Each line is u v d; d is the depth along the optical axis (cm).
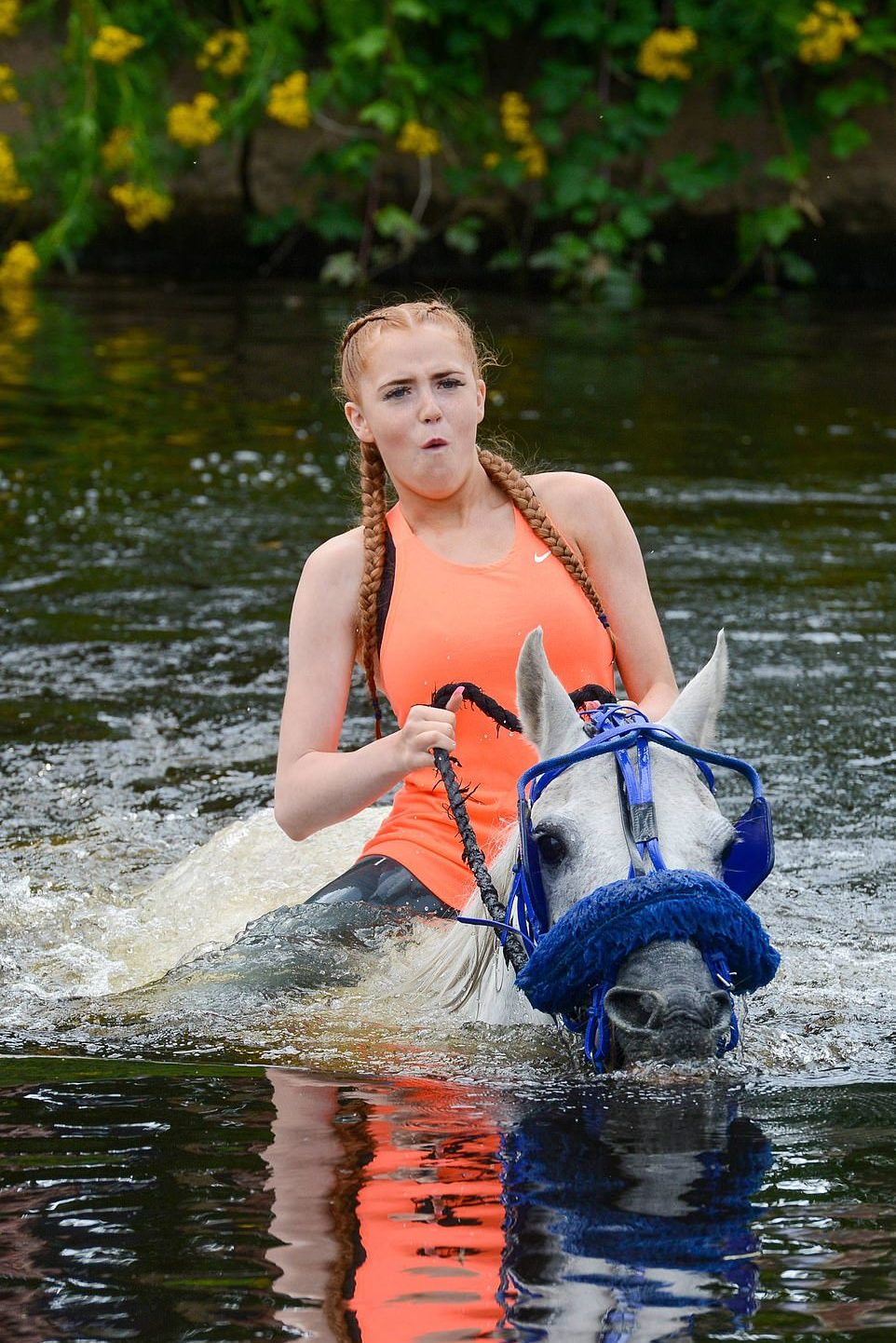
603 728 1024
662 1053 874
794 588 2275
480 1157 848
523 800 987
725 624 2117
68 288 4900
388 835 1265
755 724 1803
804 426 3275
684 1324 668
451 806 1105
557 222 5128
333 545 1292
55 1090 976
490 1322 670
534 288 5094
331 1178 823
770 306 4800
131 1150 871
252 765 1727
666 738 988
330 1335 665
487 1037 1045
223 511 2662
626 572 1316
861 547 2477
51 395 3497
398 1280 710
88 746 1764
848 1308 680
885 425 3291
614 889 893
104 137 5025
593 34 5022
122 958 1295
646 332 4341
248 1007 1121
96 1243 755
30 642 2083
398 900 1214
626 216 4966
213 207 5222
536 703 1030
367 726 1855
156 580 2328
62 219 4884
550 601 1247
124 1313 689
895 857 1474
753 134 5128
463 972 1102
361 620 1273
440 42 5200
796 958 1234
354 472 2888
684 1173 824
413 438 1239
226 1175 830
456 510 1280
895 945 1270
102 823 1576
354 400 1292
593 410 3384
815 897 1379
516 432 3156
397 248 5200
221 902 1364
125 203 4881
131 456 3016
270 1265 727
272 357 3912
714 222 5134
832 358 3997
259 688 1938
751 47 5012
